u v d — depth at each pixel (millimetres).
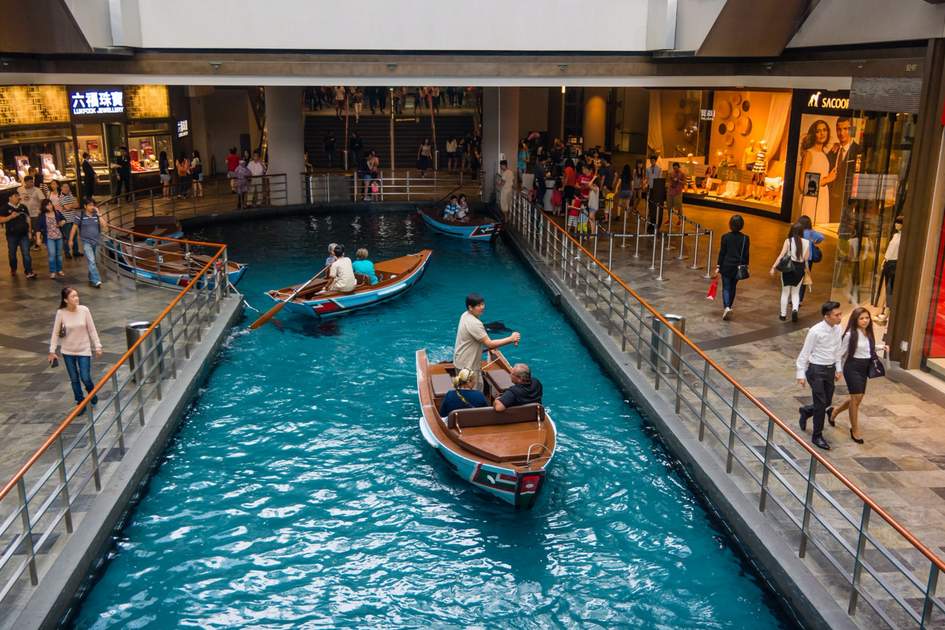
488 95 28969
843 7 14109
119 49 16703
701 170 27875
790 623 7684
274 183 28172
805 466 9672
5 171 24047
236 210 27203
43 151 25422
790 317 15219
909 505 8797
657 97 30875
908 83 12117
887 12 12719
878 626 6926
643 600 8172
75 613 7879
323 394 13031
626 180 24750
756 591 8273
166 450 11148
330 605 8125
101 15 16141
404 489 10219
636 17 17656
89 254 17344
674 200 23406
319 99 38312
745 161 26297
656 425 11383
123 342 14086
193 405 12594
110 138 28047
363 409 12477
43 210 18016
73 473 8586
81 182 26703
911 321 12086
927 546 8055
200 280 17891
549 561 8805
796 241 14391
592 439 11445
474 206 29562
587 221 22625
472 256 22609
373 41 17516
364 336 15789
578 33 17719
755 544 8375
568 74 18250
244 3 17078
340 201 29312
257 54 17625
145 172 29562
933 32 11438
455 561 8812
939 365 11852
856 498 8969
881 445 10172
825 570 7738
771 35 15945
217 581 8461
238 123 36094
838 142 22016
